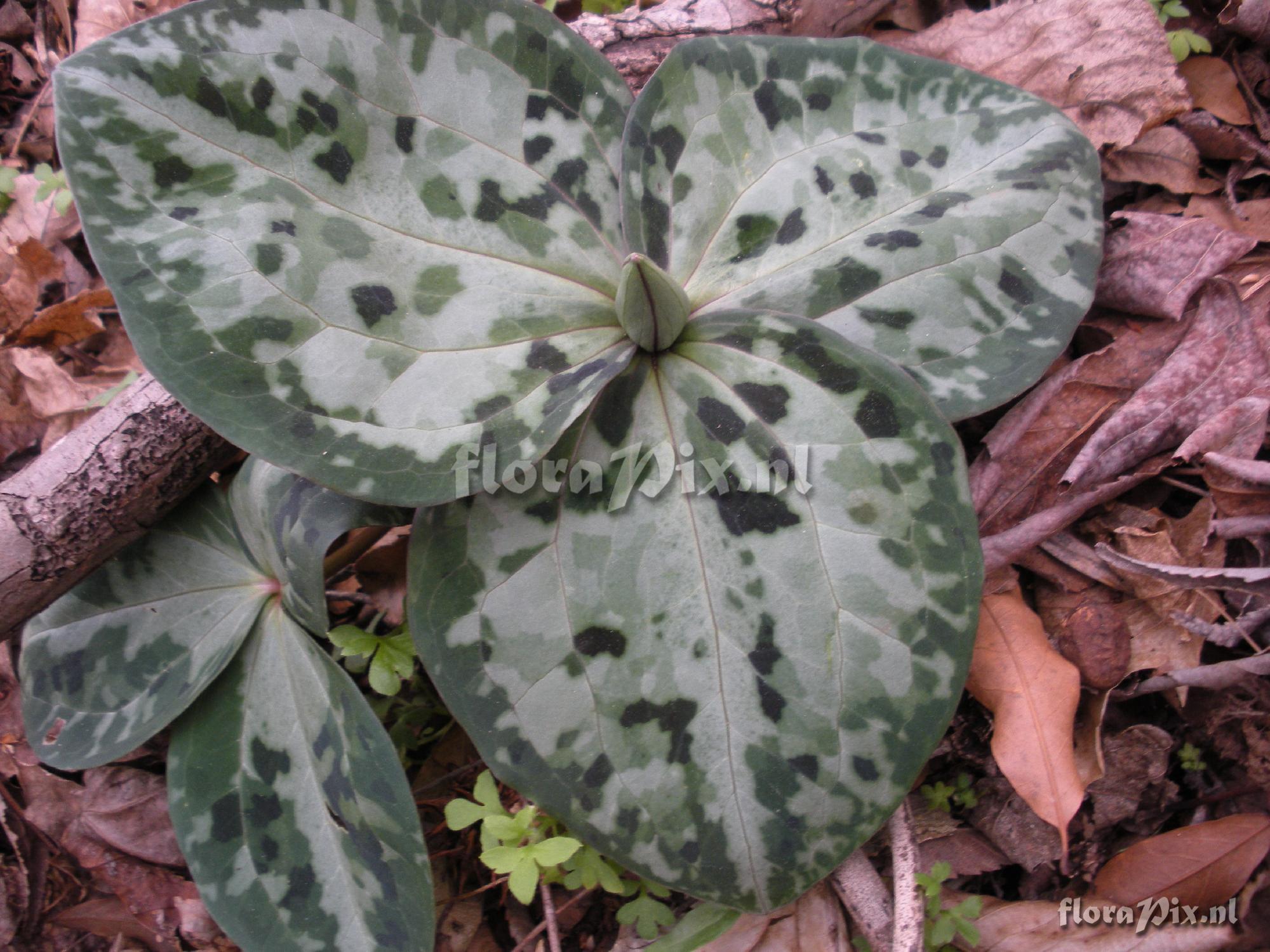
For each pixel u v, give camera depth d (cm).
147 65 18
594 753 19
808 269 22
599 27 27
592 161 21
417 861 20
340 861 20
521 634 19
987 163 22
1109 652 23
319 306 19
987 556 24
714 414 20
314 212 19
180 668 23
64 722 23
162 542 24
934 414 19
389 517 20
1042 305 21
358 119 20
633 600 19
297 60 19
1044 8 28
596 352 20
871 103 23
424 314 20
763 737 19
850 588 19
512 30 21
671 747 19
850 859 22
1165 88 27
